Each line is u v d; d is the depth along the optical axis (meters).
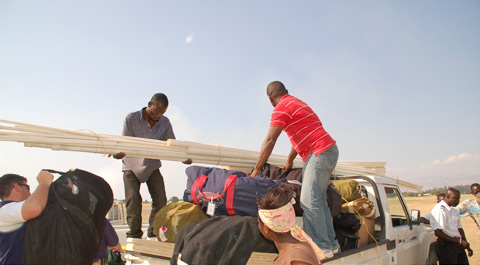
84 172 2.46
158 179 4.16
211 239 2.26
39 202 2.16
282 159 4.32
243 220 2.45
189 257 2.20
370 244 3.62
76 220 2.23
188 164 3.80
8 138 2.48
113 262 4.13
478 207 6.68
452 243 5.36
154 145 3.33
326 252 2.95
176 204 2.95
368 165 5.58
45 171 2.35
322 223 3.09
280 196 1.91
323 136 3.21
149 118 4.07
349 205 3.85
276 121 3.28
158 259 2.74
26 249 2.15
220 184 2.79
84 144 2.81
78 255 2.20
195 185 2.93
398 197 4.83
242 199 2.70
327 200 3.43
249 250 2.30
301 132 3.26
